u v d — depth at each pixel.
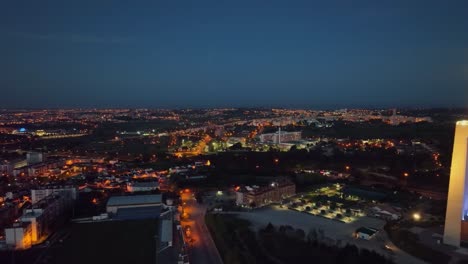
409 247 184.88
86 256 182.50
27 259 179.62
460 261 166.25
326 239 199.88
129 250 189.38
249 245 190.75
